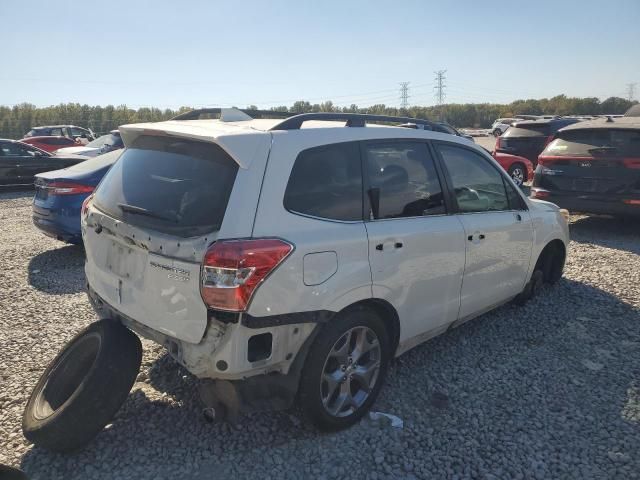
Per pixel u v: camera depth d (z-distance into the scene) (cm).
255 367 275
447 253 371
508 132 1474
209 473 279
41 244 775
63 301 527
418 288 353
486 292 426
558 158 819
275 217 279
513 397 358
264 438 308
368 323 319
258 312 266
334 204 307
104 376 286
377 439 310
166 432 312
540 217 491
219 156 288
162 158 315
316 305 287
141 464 284
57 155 1638
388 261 324
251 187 275
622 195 761
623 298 539
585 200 790
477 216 409
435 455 297
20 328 459
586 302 529
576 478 280
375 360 331
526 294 502
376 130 347
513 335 454
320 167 306
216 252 261
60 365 325
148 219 296
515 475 282
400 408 343
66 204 660
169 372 379
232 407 277
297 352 290
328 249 292
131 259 308
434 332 386
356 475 280
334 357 308
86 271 360
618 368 398
